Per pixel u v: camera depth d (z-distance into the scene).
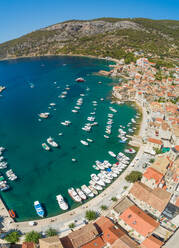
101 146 120.75
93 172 100.12
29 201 83.00
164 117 150.50
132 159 108.12
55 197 85.19
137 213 65.50
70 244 56.34
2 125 146.00
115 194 85.00
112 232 59.47
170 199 76.06
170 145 115.38
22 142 125.00
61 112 166.88
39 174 98.75
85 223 70.62
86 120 153.25
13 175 96.12
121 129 137.12
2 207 78.62
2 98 197.75
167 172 85.25
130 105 182.25
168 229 65.44
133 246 54.50
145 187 82.00
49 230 66.25
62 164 105.69
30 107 176.62
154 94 191.50
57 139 127.88
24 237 64.88
